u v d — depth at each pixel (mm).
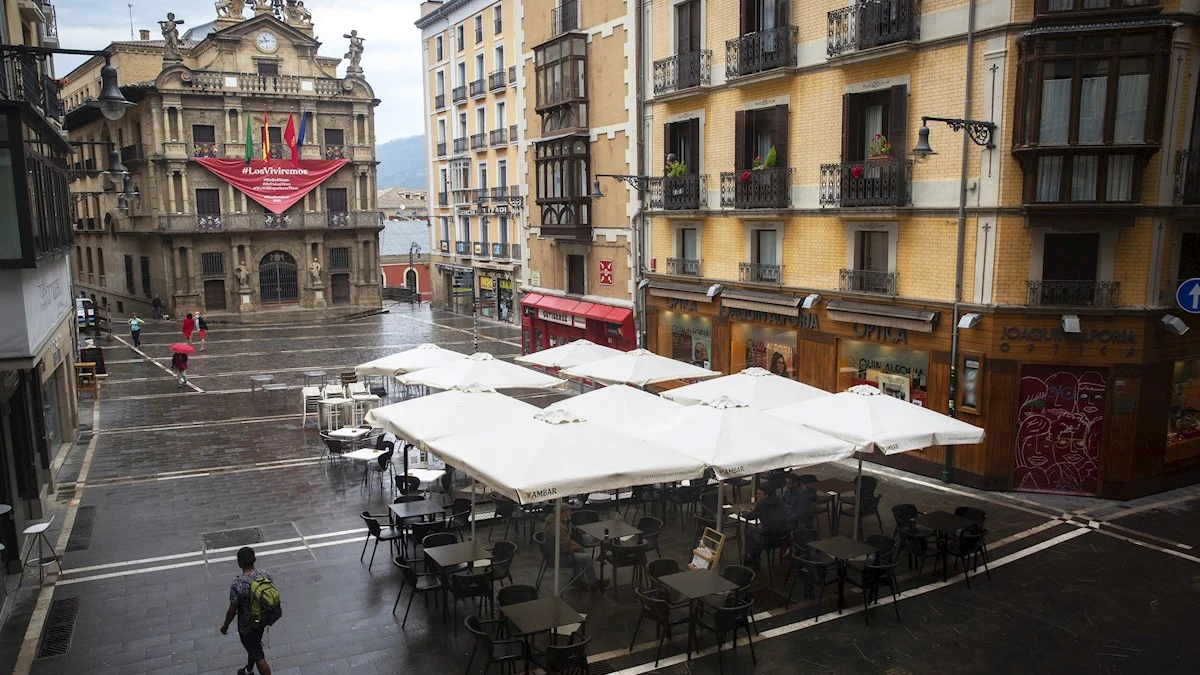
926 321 17656
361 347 39656
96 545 14484
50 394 19906
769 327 22234
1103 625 11336
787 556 13883
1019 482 17141
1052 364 16531
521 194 35406
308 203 54219
